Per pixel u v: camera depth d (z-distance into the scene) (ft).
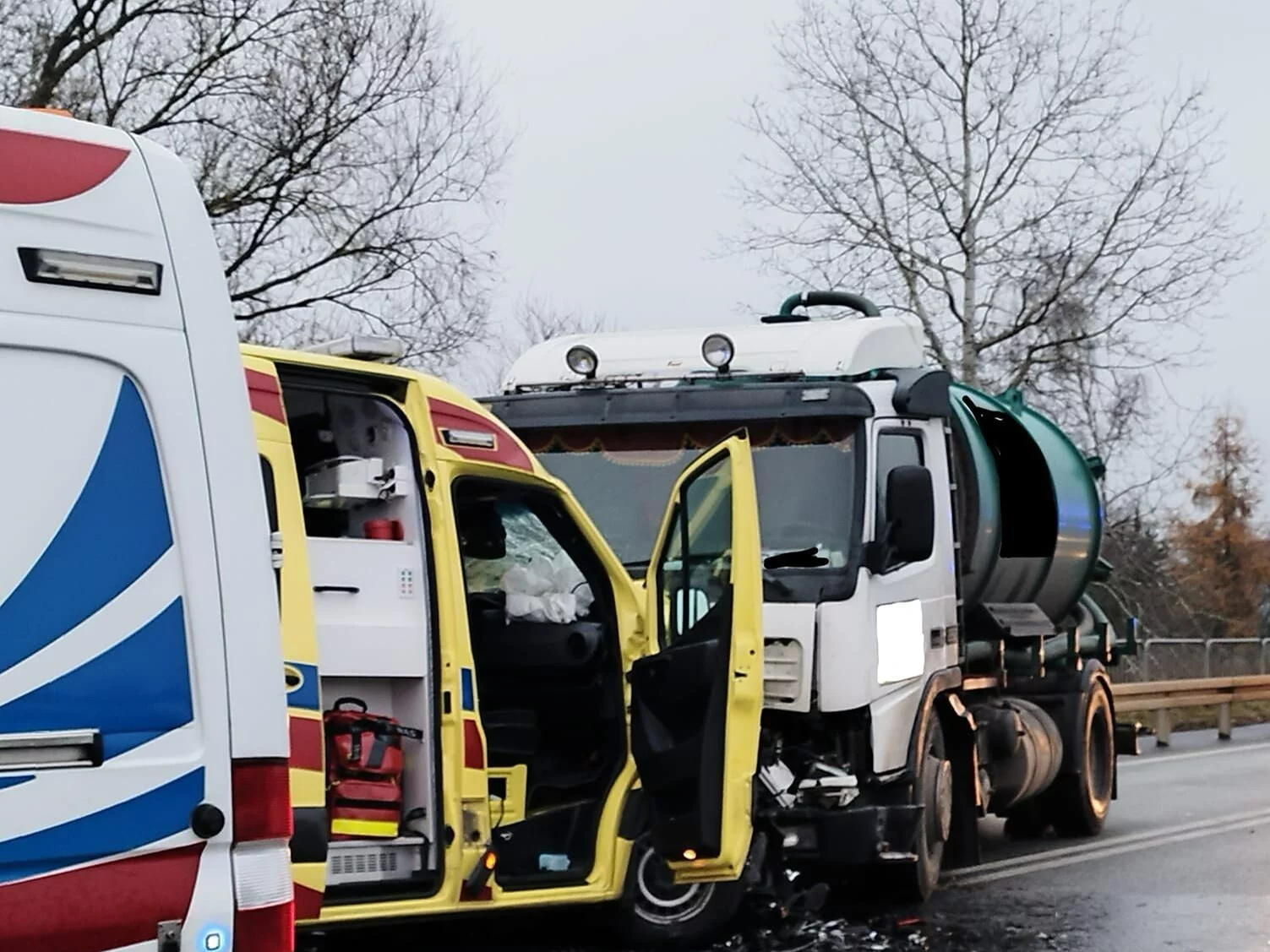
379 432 23.86
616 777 26.40
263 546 13.21
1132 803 47.96
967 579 37.19
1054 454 43.68
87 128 12.94
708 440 32.17
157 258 13.01
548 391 34.42
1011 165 92.27
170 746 12.61
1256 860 37.22
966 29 91.66
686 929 27.12
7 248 12.39
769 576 30.17
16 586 12.14
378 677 22.77
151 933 12.46
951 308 92.84
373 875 22.58
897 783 30.89
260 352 22.06
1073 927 29.25
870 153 93.71
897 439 32.30
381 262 72.84
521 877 25.05
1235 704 87.15
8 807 11.91
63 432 12.46
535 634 26.40
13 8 66.33
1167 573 137.28
